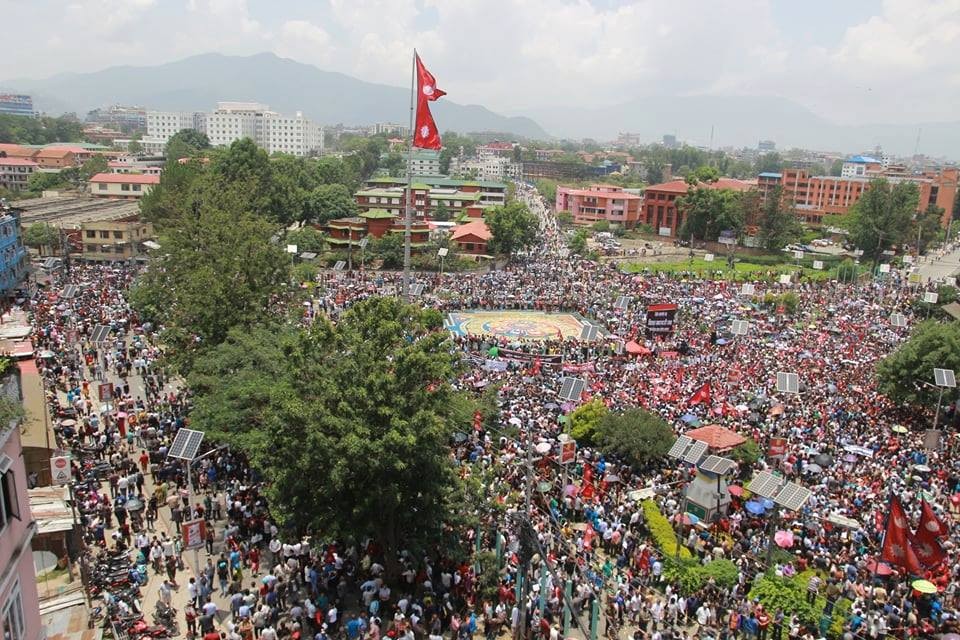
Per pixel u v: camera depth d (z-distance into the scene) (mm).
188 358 50656
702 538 37406
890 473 44562
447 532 32719
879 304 103375
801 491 32500
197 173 112188
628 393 56281
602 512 38938
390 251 123312
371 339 32188
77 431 46125
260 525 36125
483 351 69938
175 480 41625
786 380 50938
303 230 130000
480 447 44469
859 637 29797
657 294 101750
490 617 30047
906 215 147250
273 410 32219
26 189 178000
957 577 34094
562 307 97000
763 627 30062
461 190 194750
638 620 31000
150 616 29969
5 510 20375
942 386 52750
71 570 31266
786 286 113875
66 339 64688
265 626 28609
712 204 160750
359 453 28266
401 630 27797
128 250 108750
